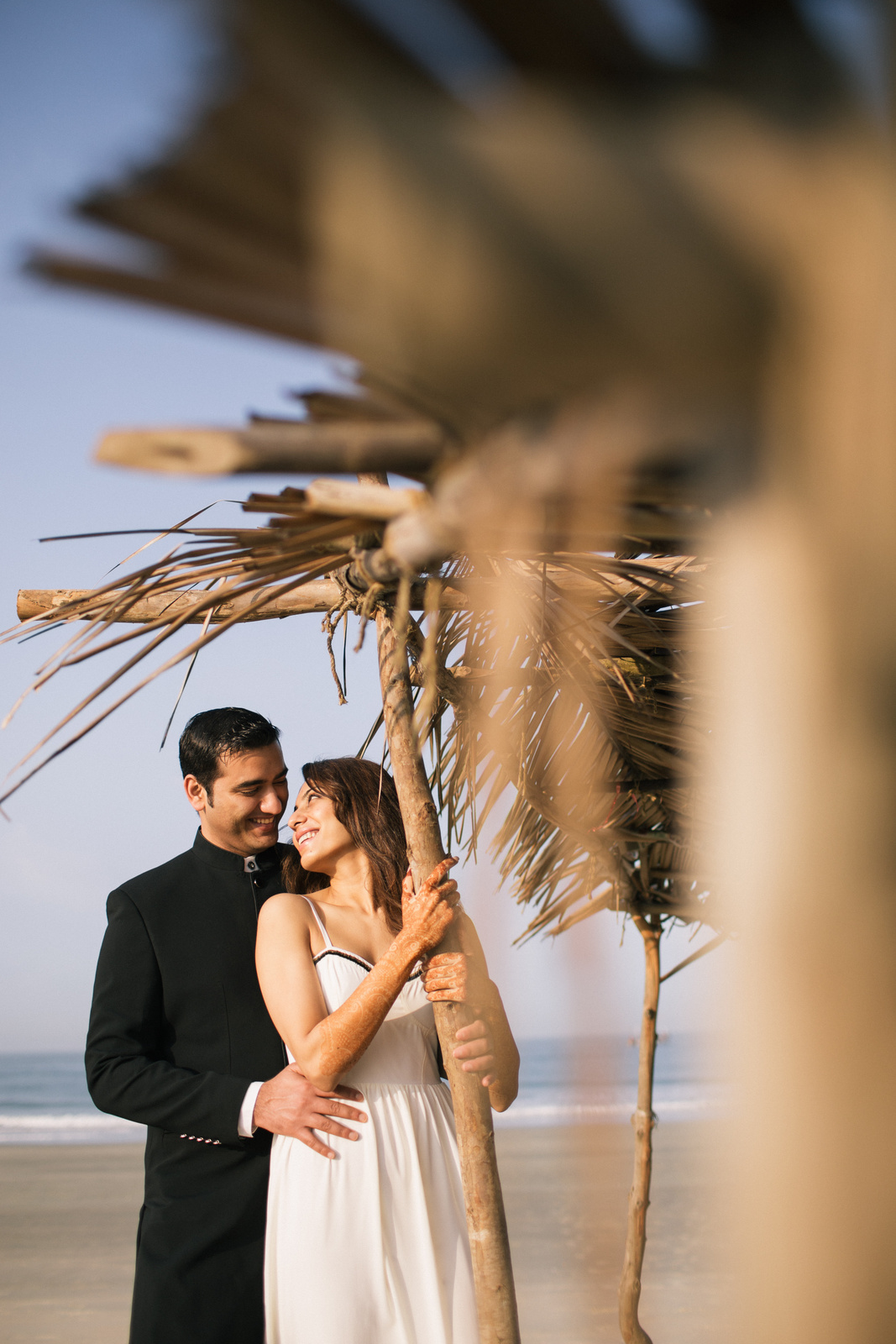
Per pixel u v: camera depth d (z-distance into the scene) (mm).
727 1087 241
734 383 253
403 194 235
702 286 238
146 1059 2600
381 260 243
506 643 761
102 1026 2652
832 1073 233
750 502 270
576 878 2377
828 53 241
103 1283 8406
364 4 225
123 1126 25391
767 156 238
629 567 1440
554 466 354
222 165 247
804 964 241
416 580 1478
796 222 238
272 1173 2352
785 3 242
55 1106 33062
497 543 625
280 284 277
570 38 234
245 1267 2424
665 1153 8562
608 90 241
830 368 244
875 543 246
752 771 260
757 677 263
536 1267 6727
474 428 448
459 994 1785
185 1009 2717
